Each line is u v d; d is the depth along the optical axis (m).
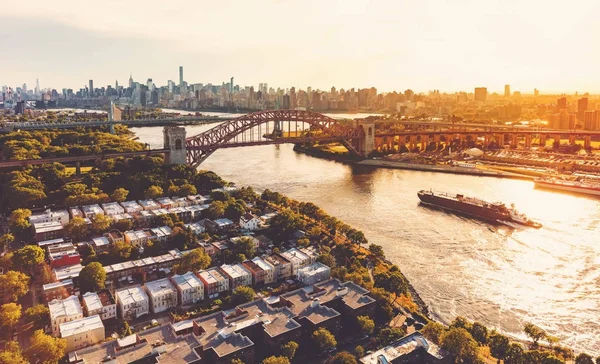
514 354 158.75
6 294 198.25
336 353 166.25
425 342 159.50
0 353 150.62
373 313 189.25
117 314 195.12
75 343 167.62
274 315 177.38
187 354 153.38
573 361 166.88
